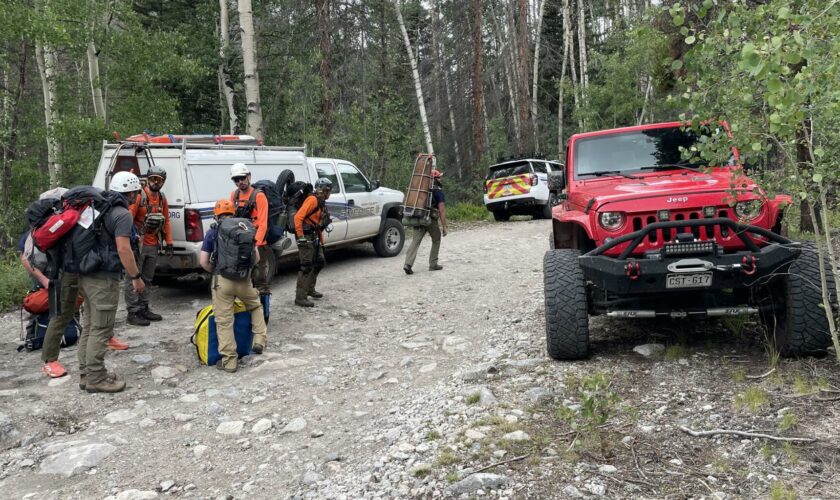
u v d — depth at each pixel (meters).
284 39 21.52
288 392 5.32
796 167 4.11
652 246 4.71
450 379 5.24
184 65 15.48
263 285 7.34
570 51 28.59
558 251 5.36
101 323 5.28
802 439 3.43
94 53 16.56
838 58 3.28
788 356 4.70
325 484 3.60
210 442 4.38
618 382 4.59
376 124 19.84
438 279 9.91
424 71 31.61
